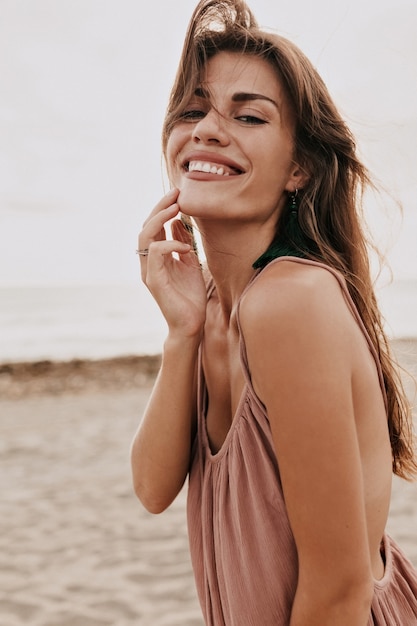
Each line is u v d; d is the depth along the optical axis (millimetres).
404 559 1790
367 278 1743
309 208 1649
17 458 8891
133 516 6371
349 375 1416
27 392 15695
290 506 1443
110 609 4535
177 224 1983
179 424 1822
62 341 32438
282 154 1601
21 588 4891
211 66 1596
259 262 1565
